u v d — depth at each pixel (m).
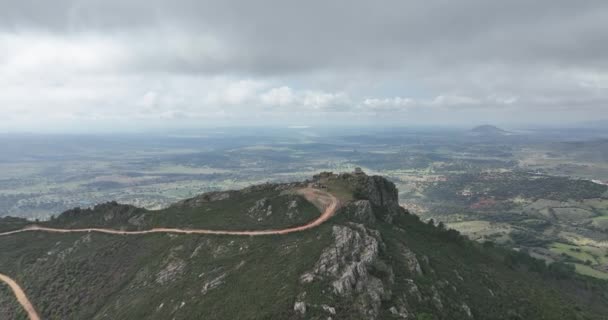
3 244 176.12
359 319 79.75
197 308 94.38
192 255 131.12
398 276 101.19
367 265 99.31
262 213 152.62
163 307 103.31
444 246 162.75
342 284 89.12
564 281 187.25
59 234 184.12
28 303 133.00
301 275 94.44
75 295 132.62
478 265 155.38
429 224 189.25
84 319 119.62
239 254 121.69
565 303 134.62
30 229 193.50
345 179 187.75
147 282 124.62
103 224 187.38
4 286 143.62
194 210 176.38
